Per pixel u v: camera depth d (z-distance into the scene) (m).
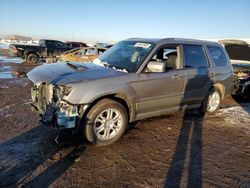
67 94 3.82
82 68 4.43
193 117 6.09
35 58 18.94
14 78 10.94
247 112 6.98
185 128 5.32
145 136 4.77
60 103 3.89
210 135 5.05
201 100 5.92
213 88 6.19
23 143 4.22
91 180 3.29
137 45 5.13
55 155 3.87
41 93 4.22
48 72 4.38
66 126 3.93
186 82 5.30
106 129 4.25
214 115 6.40
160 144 4.47
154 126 5.30
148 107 4.77
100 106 4.09
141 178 3.39
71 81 3.87
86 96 3.89
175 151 4.24
